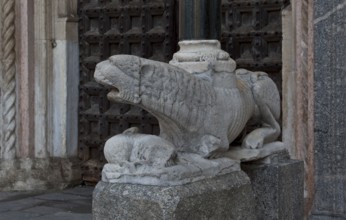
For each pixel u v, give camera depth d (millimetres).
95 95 9648
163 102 4480
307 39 7355
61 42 9617
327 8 5617
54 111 9680
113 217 4344
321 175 5738
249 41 8344
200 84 4684
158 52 9172
